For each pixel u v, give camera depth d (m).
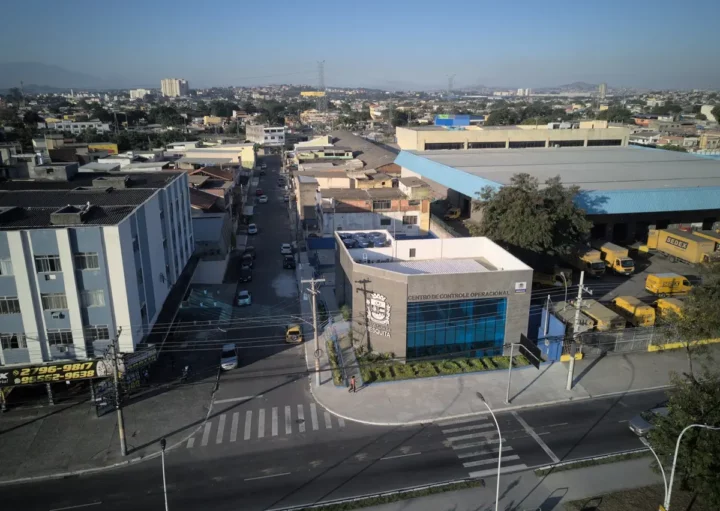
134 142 156.75
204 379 42.41
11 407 38.38
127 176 56.25
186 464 32.47
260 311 55.88
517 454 33.12
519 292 44.72
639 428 34.72
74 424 36.47
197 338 49.50
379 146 146.00
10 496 29.84
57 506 29.08
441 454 33.19
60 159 94.81
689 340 38.12
